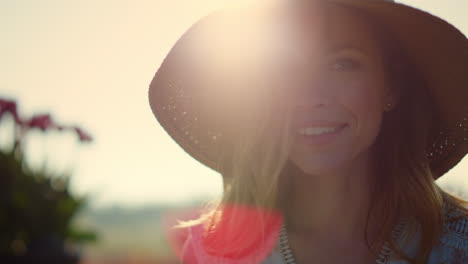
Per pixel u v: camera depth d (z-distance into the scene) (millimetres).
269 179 1521
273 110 1501
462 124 1612
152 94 1684
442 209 1470
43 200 4902
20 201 4742
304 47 1417
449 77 1536
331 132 1350
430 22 1415
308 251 1493
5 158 4902
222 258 1567
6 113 4781
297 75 1410
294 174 1548
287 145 1395
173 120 1787
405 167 1523
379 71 1439
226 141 1732
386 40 1509
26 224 4754
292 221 1550
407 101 1577
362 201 1495
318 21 1420
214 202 1805
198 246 1640
